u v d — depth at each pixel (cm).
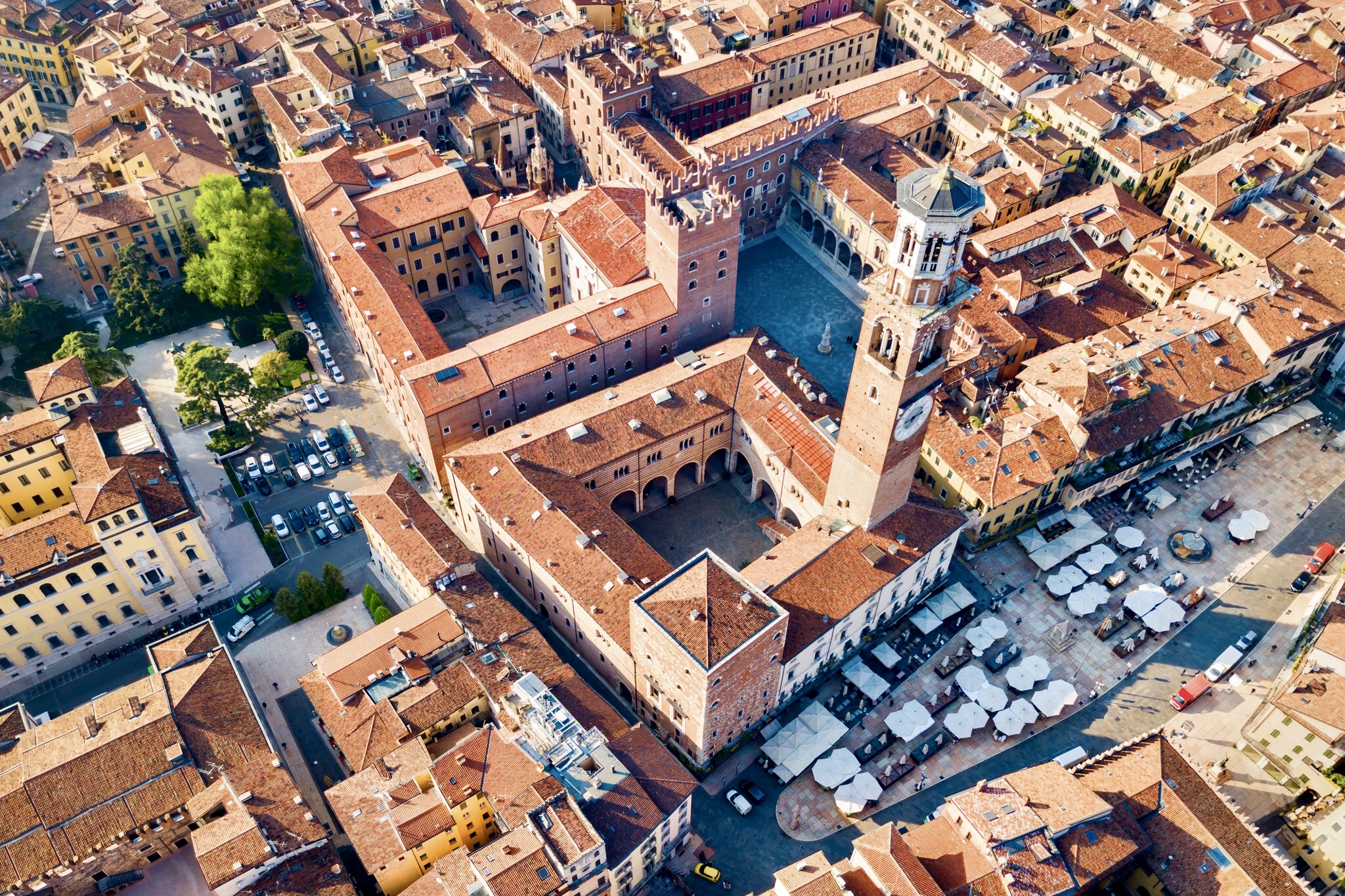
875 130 19200
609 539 12731
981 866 9888
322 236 16488
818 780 11588
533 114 19662
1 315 16438
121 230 17238
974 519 13762
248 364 16650
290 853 10231
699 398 14338
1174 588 13712
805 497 13562
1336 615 12038
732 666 10675
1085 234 17462
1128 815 10606
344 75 19638
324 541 14288
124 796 10612
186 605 13550
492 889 9394
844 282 18425
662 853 10806
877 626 13012
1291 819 11375
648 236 15162
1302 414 15625
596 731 10806
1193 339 15300
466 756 10675
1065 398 14188
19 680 12750
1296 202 18362
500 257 17525
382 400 16350
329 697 11656
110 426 13825
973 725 12119
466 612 12300
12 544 12194
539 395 14862
